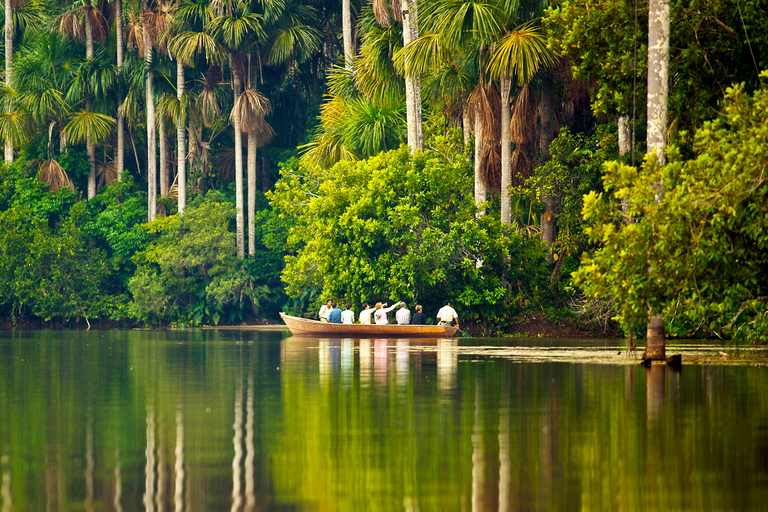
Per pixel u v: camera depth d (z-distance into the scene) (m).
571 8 68.31
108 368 56.94
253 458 25.06
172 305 155.88
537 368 53.53
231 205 157.50
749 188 45.72
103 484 22.14
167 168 181.12
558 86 106.69
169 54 155.00
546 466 23.73
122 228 159.75
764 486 21.41
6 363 62.09
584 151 99.00
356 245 105.50
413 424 30.72
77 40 165.62
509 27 99.81
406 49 102.75
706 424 30.28
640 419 31.55
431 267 104.31
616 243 49.28
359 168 109.62
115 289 165.50
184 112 153.12
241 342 94.44
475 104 102.19
